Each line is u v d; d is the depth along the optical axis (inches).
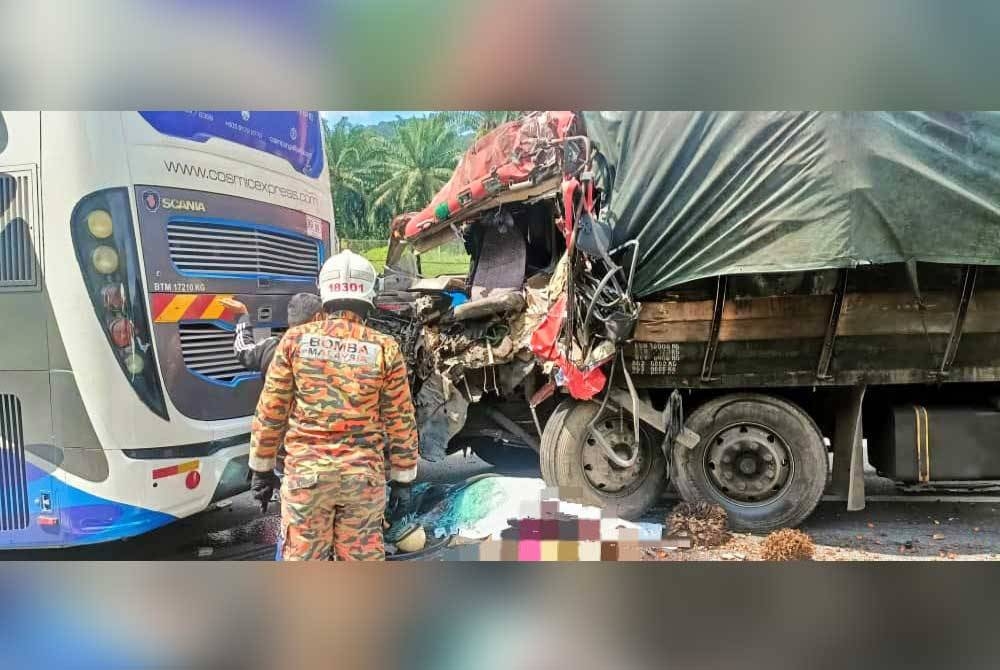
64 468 126.2
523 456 184.2
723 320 147.1
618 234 145.9
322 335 105.6
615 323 142.4
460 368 157.6
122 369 127.5
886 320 145.2
